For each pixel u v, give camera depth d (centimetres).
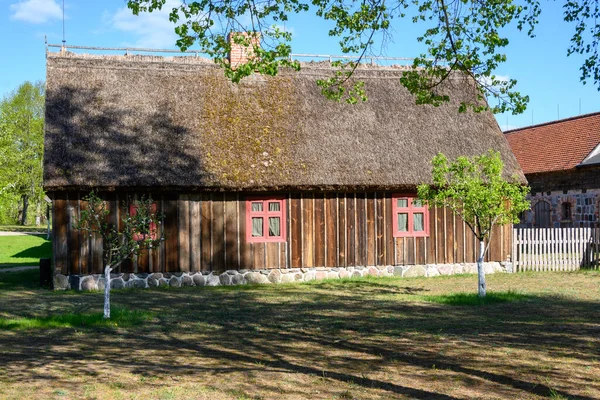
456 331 1003
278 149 1823
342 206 1878
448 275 1953
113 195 1698
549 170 2881
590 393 650
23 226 5994
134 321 1138
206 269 1770
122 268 1719
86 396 657
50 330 1058
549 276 1895
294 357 838
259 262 1811
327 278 1862
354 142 1902
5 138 2642
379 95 2067
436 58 1162
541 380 702
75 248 1684
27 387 692
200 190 1730
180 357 845
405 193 1927
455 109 2086
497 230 2023
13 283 1862
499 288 1606
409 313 1206
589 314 1167
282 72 2067
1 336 1005
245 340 961
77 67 1897
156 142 1759
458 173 1377
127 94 1867
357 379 719
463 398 639
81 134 1716
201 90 1938
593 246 2106
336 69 2122
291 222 1834
